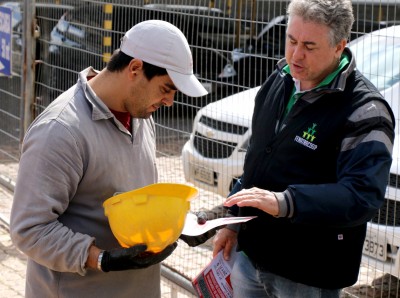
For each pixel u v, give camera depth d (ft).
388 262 13.94
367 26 15.24
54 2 19.31
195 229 9.37
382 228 13.92
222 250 10.94
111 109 8.99
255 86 14.57
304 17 8.98
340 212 8.63
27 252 8.66
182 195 8.57
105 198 9.04
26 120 20.48
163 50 8.57
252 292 10.36
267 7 14.44
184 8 15.46
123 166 9.05
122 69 8.76
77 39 18.43
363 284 15.01
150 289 9.75
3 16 20.63
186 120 16.49
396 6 14.43
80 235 8.63
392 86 15.60
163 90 8.79
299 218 8.70
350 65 9.11
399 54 15.75
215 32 15.10
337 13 8.93
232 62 14.88
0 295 17.02
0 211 21.95
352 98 9.07
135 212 8.40
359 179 8.70
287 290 9.82
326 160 9.25
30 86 20.31
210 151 16.55
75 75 18.47
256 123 10.14
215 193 16.65
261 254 9.88
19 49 20.86
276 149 9.61
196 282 11.14
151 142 9.80
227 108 15.94
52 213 8.56
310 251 9.52
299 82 9.57
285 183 9.50
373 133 8.82
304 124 9.34
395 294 14.66
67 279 9.12
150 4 15.98
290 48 9.27
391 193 13.94
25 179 8.55
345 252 9.49
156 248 8.55
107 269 8.46
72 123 8.62
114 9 16.84
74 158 8.58
